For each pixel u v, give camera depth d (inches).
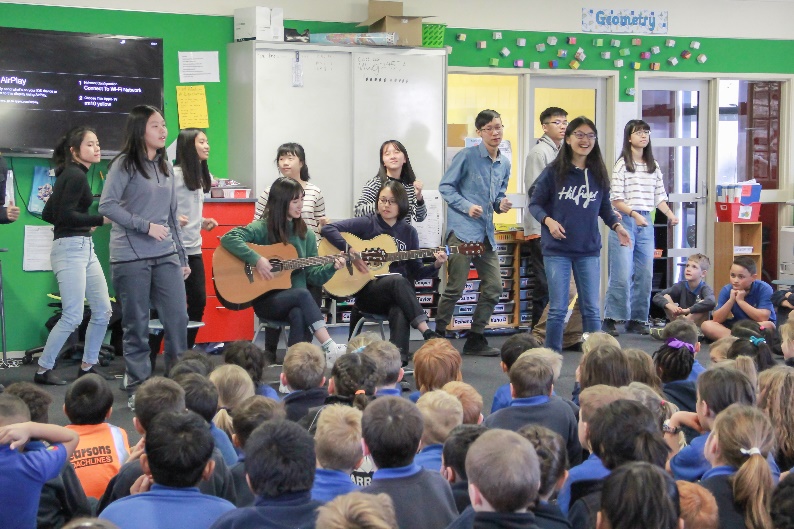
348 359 139.0
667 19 345.7
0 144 258.8
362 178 295.1
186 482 94.0
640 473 78.7
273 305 226.4
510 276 315.6
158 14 280.7
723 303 291.0
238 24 284.8
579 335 288.5
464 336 312.2
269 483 87.6
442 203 300.7
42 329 271.0
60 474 113.1
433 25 304.3
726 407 114.3
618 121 343.9
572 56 335.3
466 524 84.2
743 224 353.1
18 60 259.8
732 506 98.7
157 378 120.6
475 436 103.0
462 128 326.0
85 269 232.1
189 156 250.4
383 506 70.3
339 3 302.0
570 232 236.8
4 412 106.3
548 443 94.1
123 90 272.7
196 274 254.8
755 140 368.5
